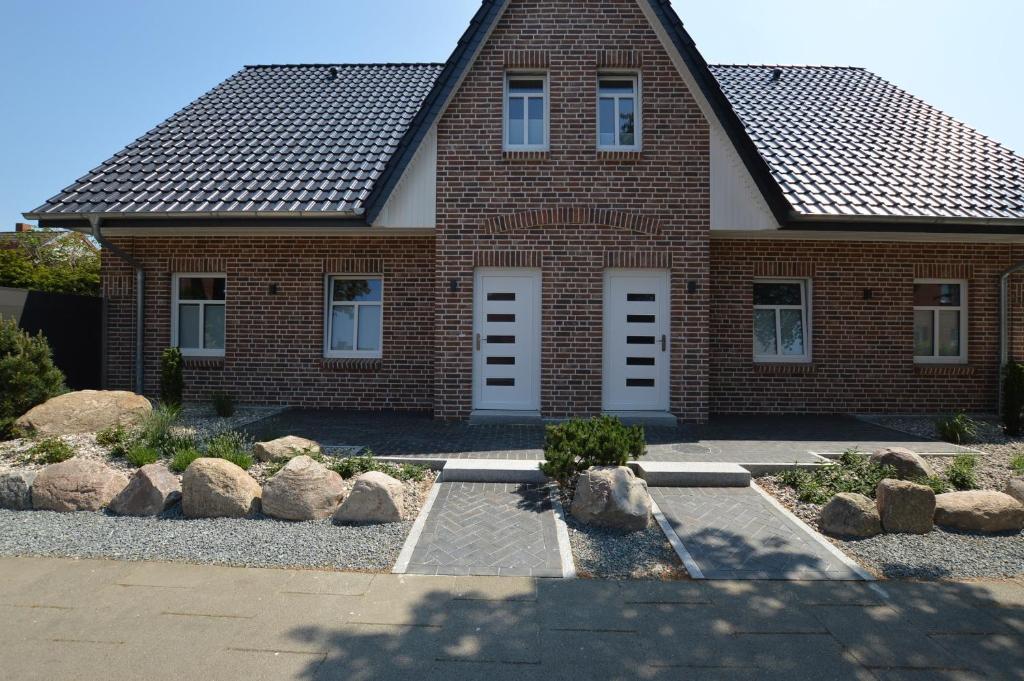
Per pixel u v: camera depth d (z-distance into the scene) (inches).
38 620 135.3
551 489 228.2
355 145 425.1
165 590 150.2
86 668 117.0
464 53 358.0
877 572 166.1
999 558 174.1
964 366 404.8
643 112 359.6
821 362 405.1
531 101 372.2
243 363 411.5
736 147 354.6
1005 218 350.6
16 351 295.1
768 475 248.1
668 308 361.1
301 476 201.8
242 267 413.1
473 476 236.1
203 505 198.7
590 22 362.3
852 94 514.6
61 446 252.1
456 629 133.2
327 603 144.3
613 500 193.5
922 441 312.8
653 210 357.1
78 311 395.2
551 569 164.4
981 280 407.2
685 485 235.5
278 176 390.9
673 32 355.6
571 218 357.1
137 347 408.8
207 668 117.3
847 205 349.4
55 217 368.8
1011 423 332.5
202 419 350.6
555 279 356.8
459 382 356.8
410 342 406.9
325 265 409.4
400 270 407.8
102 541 179.5
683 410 354.9
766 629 134.9
